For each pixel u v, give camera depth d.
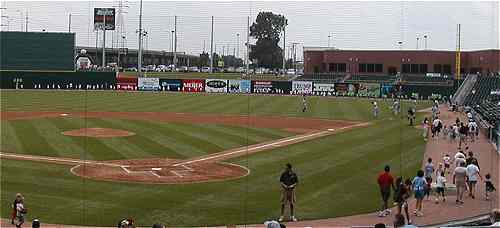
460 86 81.00
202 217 21.00
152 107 62.78
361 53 98.81
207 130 43.66
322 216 21.50
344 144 38.25
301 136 41.91
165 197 23.52
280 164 30.70
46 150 33.53
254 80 90.62
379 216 21.53
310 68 103.12
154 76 97.44
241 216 21.20
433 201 23.41
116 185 25.27
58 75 88.38
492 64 92.25
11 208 21.55
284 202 21.23
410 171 29.31
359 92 86.44
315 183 26.62
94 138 38.31
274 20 106.25
